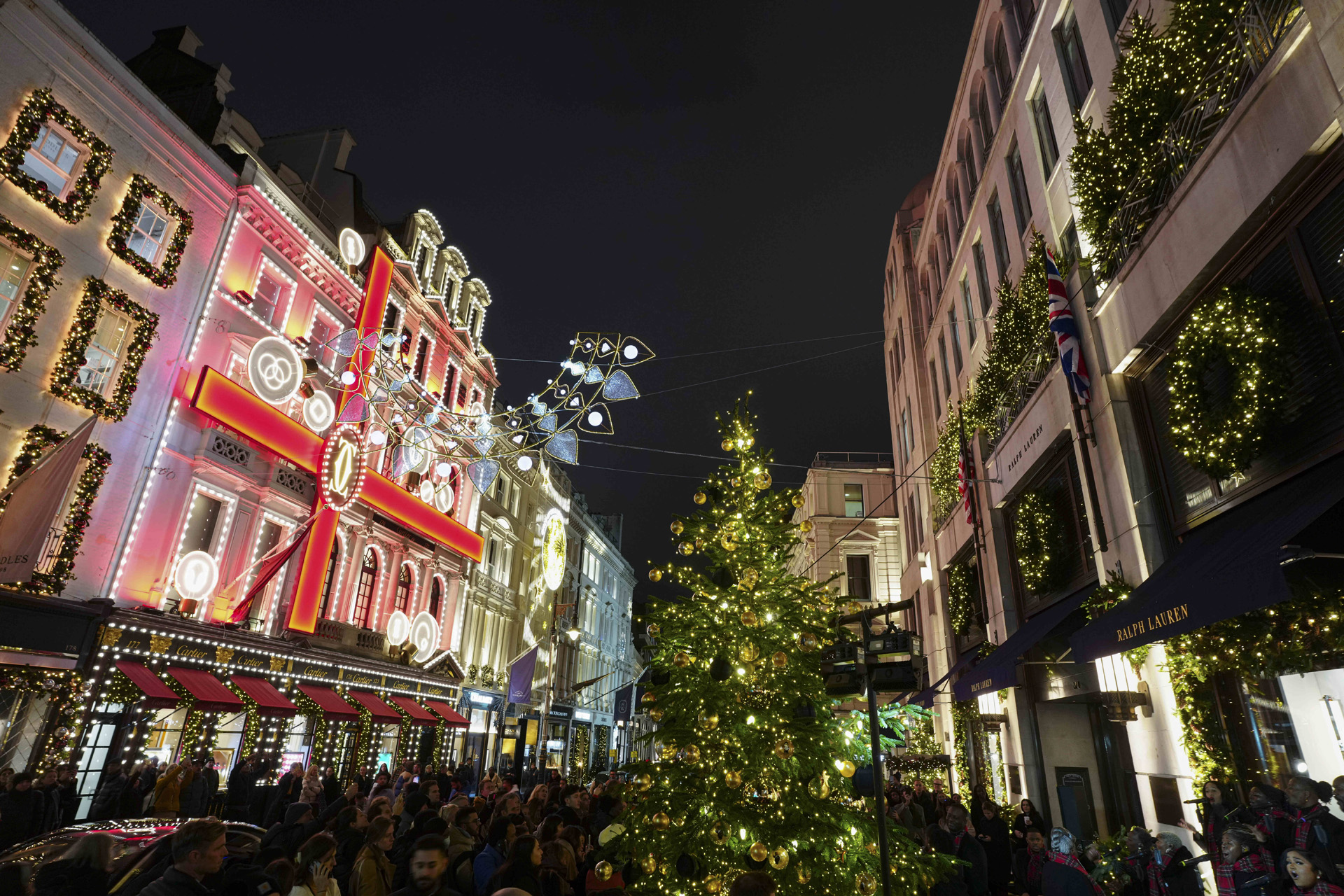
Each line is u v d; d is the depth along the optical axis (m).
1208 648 8.37
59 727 13.77
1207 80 8.87
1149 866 7.10
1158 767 9.99
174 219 17.59
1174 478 10.38
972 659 19.89
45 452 13.92
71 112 15.18
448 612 30.55
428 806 8.04
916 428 29.11
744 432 7.83
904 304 31.62
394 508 25.98
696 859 6.07
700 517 7.55
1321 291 7.45
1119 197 11.03
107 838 5.45
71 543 14.39
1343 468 6.86
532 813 9.20
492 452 31.58
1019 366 15.47
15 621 13.26
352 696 22.66
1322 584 6.91
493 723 34.34
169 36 22.09
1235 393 8.09
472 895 6.35
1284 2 7.62
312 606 21.16
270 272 20.84
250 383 19.59
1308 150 7.21
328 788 18.36
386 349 25.45
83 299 15.03
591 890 7.01
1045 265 13.73
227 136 20.95
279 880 5.09
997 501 17.64
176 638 16.58
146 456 16.44
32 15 14.34
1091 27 12.62
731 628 6.83
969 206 22.36
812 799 6.23
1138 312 10.62
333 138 28.38
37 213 14.34
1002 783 16.50
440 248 32.50
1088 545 13.03
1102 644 8.90
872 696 5.46
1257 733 8.26
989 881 10.51
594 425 12.62
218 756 18.22
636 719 64.81
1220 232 8.62
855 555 38.91
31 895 4.69
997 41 19.45
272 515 20.47
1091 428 11.98
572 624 48.50
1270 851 6.19
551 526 38.84
